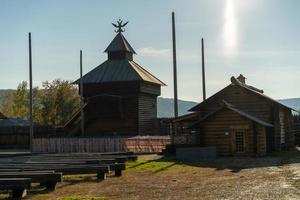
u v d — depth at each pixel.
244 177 22.58
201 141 39.78
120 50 65.06
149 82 62.09
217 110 39.19
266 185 19.23
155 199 16.56
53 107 95.06
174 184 20.58
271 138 42.56
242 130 38.47
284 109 48.97
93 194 18.00
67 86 96.50
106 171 22.34
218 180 21.67
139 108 60.00
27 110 98.25
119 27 67.56
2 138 64.75
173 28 56.00
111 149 47.03
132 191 18.64
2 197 17.53
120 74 61.66
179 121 47.41
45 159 28.98
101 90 61.56
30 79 51.19
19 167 22.55
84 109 60.56
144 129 60.91
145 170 26.80
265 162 31.41
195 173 25.08
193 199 16.28
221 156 38.59
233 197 16.38
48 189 19.25
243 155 38.28
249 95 43.53
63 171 21.78
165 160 33.91
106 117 59.94
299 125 62.09
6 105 112.75
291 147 52.31
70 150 48.66
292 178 21.41
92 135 60.00
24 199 17.06
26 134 64.19
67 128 62.09
